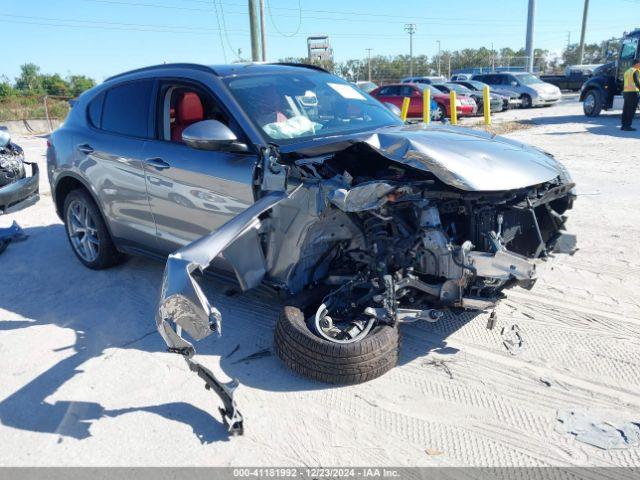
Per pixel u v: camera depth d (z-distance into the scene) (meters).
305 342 3.21
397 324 3.35
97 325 4.19
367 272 3.50
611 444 2.72
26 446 2.88
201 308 2.73
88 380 3.45
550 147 11.72
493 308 3.47
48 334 4.08
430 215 3.19
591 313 4.03
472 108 21.14
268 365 3.51
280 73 4.40
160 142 4.25
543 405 3.04
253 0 18.16
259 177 3.49
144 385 3.37
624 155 10.16
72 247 5.46
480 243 3.31
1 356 3.79
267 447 2.80
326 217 3.30
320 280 3.70
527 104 24.72
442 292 3.25
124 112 4.64
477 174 3.16
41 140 19.25
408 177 3.45
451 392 3.18
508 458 2.66
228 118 3.80
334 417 3.00
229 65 4.39
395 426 2.91
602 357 3.46
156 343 3.88
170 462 2.72
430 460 2.66
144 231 4.48
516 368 3.39
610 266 4.85
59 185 5.25
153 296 4.67
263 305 4.32
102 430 2.97
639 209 6.49
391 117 4.64
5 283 5.15
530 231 3.54
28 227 7.01
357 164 3.68
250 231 3.48
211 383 2.89
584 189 7.56
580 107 23.25
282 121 3.81
